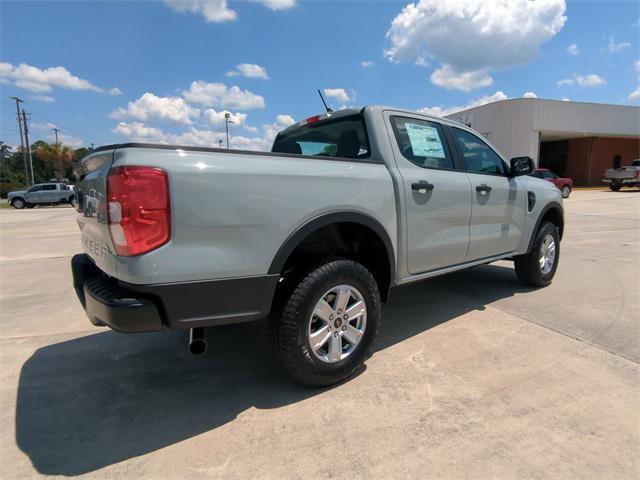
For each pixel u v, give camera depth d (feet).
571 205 55.42
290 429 7.43
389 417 7.73
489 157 13.82
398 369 9.58
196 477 6.29
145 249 6.50
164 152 6.70
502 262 21.63
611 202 59.36
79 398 8.63
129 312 6.56
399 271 10.28
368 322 9.21
